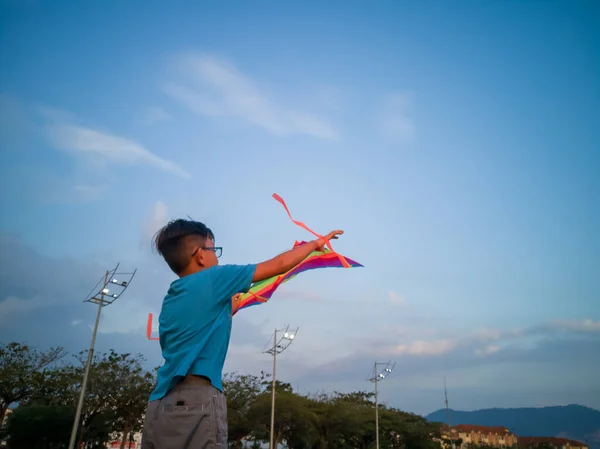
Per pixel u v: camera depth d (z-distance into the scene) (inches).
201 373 86.0
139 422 1635.1
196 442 81.8
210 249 101.3
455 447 3319.4
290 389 2235.5
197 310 89.7
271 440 1507.1
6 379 1382.9
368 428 2304.4
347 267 120.2
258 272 96.3
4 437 1455.5
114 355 1562.5
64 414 1459.2
